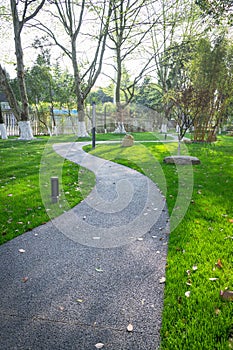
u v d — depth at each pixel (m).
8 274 2.57
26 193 5.07
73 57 16.20
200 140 14.78
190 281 2.43
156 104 26.70
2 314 2.04
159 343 1.78
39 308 2.11
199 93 9.82
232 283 2.38
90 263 2.78
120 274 2.58
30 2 13.44
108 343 1.79
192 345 1.74
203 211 4.15
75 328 1.92
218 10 8.02
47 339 1.82
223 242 3.17
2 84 14.37
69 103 23.67
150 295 2.27
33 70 21.27
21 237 3.37
